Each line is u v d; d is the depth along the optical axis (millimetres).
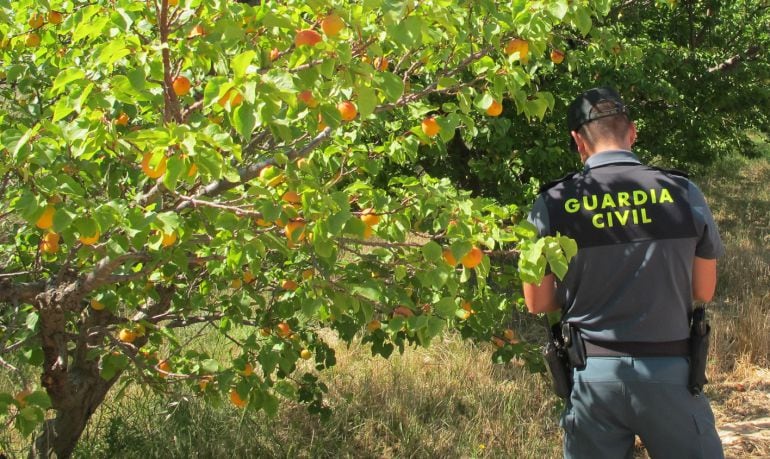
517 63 2613
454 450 4203
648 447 2189
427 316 1965
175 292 3309
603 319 2193
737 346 5871
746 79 7715
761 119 9398
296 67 1710
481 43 2209
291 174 1857
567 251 1890
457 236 1942
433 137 2467
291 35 1931
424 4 1729
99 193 2408
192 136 1538
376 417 4512
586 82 6016
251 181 1986
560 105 6016
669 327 2148
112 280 2340
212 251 2691
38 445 3105
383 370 5102
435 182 2738
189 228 2273
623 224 2197
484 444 4301
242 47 2072
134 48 1854
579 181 2314
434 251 1953
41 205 1687
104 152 2311
